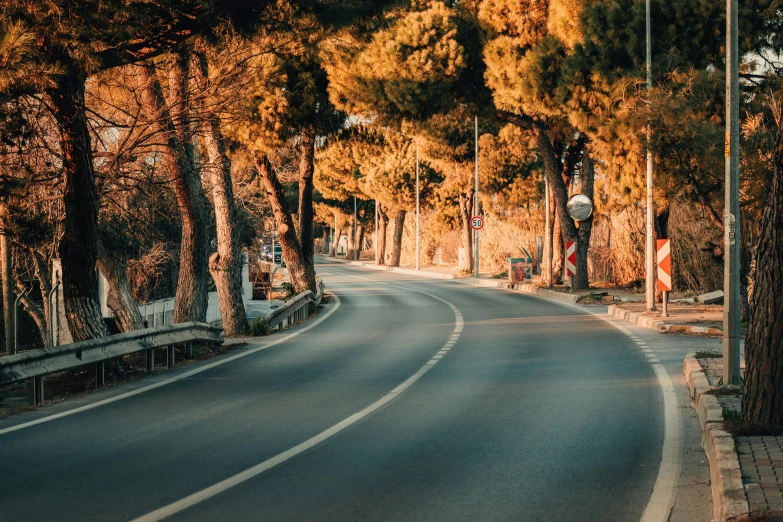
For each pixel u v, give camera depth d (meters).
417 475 7.86
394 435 9.67
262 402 11.97
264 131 28.64
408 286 46.50
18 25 11.10
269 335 22.30
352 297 38.50
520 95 30.91
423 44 31.72
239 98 16.12
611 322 23.86
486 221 58.28
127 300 17.81
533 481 7.64
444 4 32.94
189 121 16.53
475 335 21.14
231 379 14.30
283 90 28.53
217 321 31.78
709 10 25.84
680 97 19.39
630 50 26.36
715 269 31.62
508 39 31.64
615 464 8.27
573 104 27.47
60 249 14.74
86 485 7.48
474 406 11.54
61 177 16.22
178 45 14.31
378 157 68.75
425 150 53.31
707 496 7.16
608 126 22.77
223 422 10.48
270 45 15.72
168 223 27.05
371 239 128.50
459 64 31.77
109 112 17.41
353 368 15.55
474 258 55.62
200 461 8.41
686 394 12.31
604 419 10.53
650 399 11.94
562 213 34.94
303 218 33.97
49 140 16.11
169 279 28.69
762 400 8.58
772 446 7.82
